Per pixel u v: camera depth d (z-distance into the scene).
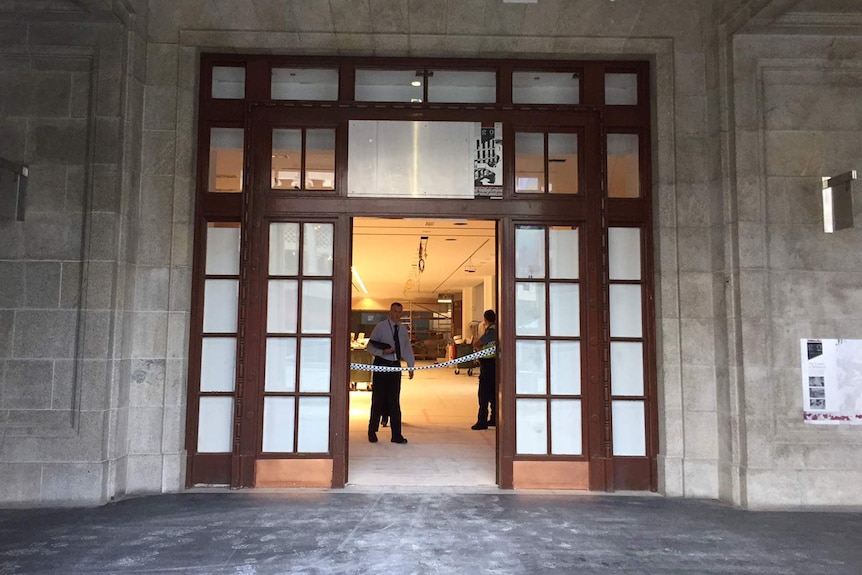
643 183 4.77
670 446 4.46
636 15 4.68
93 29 4.38
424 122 4.75
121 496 4.25
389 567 3.03
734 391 4.32
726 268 4.42
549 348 4.69
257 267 4.61
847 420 4.28
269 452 4.56
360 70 4.86
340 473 4.53
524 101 4.88
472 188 4.71
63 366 4.19
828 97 4.48
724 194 4.46
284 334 4.64
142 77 4.57
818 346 4.33
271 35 4.66
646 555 3.24
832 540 3.52
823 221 4.40
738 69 4.46
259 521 3.72
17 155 4.32
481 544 3.37
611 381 4.67
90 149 4.32
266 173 4.68
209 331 4.66
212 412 4.62
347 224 4.68
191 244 4.57
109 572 2.94
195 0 4.64
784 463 4.20
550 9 4.68
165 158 4.58
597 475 4.52
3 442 4.10
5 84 4.37
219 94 4.82
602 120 4.73
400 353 6.45
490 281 17.44
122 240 4.32
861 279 4.38
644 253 4.73
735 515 4.00
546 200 4.72
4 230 4.26
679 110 4.66
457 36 4.67
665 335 4.54
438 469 5.11
